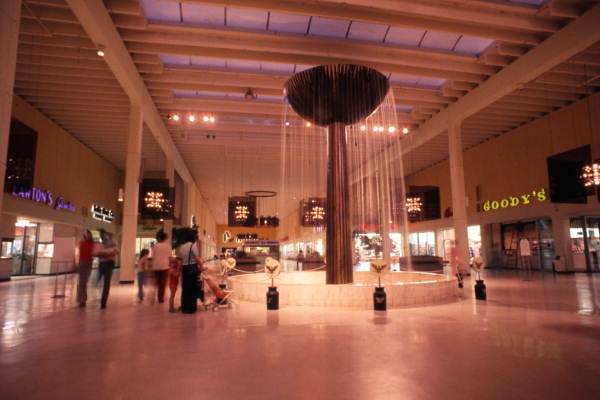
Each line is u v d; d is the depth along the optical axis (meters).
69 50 9.97
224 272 8.80
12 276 14.88
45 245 15.62
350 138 16.73
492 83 11.59
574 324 5.05
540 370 3.16
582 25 8.59
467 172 19.62
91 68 10.63
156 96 13.06
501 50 10.20
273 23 9.38
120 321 5.39
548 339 4.22
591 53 10.35
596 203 13.17
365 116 8.12
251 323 5.20
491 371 3.13
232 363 3.36
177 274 6.45
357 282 10.38
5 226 12.86
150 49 10.09
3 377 3.03
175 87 12.31
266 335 4.45
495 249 17.81
